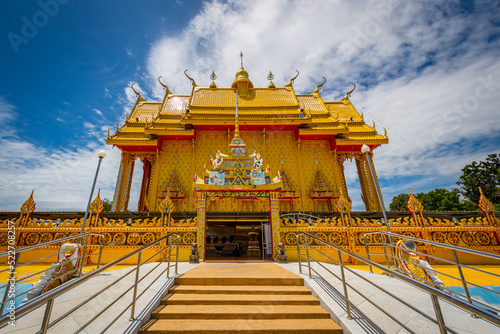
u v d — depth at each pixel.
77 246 6.10
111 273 6.26
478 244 9.47
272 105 21.22
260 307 4.42
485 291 6.27
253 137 20.48
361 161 21.53
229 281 5.40
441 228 9.66
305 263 7.87
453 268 8.73
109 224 9.39
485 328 3.76
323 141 20.77
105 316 3.97
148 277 5.64
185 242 8.93
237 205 17.59
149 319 4.05
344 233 9.48
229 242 14.41
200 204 8.82
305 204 18.50
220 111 20.39
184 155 19.75
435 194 37.69
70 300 4.61
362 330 3.53
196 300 4.57
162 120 20.55
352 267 8.45
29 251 9.06
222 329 3.73
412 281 2.91
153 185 18.47
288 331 3.72
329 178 19.61
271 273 5.98
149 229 9.21
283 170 19.48
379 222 9.81
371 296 4.64
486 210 9.91
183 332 3.68
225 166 9.24
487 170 27.14
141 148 19.92
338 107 24.42
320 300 4.56
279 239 8.59
